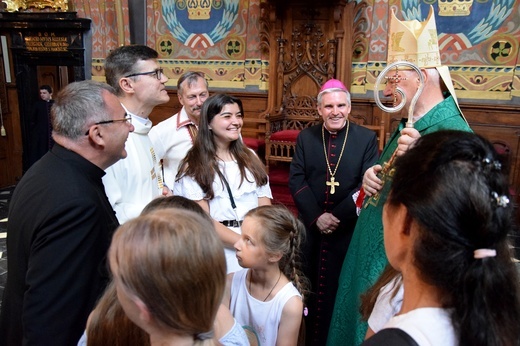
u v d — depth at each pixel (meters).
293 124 5.18
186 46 5.89
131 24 6.02
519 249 3.54
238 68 5.70
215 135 2.04
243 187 2.02
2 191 6.12
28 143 6.27
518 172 4.62
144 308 0.64
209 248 0.67
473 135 0.65
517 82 4.65
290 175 2.51
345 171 2.37
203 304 0.66
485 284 0.58
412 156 0.66
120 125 1.31
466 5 4.70
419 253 0.62
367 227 1.54
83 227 1.14
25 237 1.17
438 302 0.63
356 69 5.12
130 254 0.63
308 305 2.40
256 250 1.45
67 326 1.09
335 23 4.80
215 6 5.66
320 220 2.32
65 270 1.10
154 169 1.96
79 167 1.25
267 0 4.94
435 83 1.48
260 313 1.49
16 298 1.22
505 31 4.62
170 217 0.68
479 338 0.57
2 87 6.23
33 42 6.09
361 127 2.47
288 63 5.14
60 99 1.28
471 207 0.57
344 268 1.71
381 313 0.91
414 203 0.61
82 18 5.90
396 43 1.56
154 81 1.83
